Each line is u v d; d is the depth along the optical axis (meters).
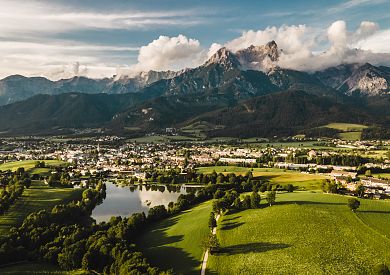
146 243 186.12
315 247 156.62
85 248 161.75
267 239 168.25
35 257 164.88
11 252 161.25
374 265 142.75
